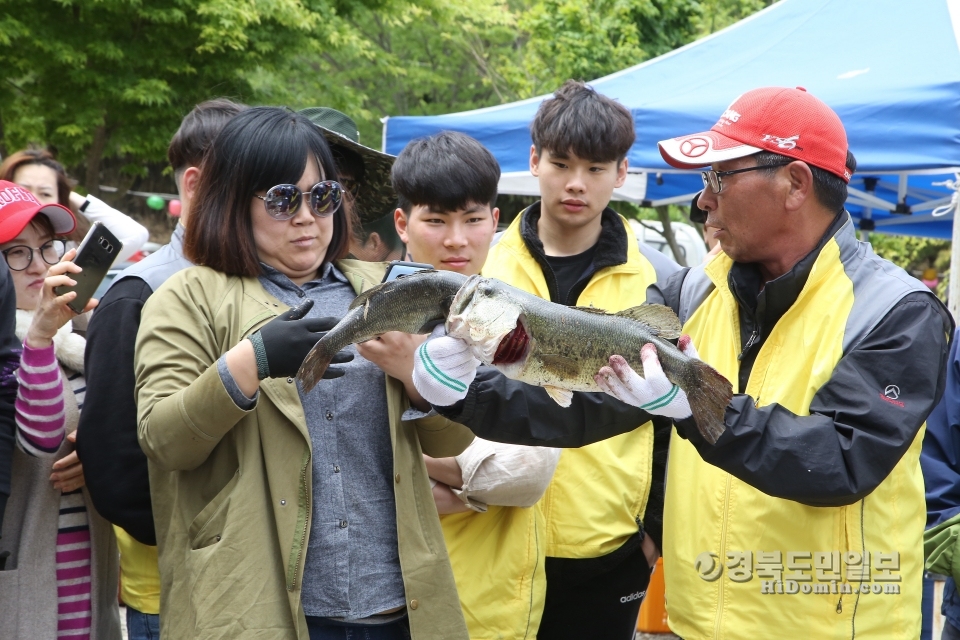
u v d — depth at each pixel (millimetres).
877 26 5754
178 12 11820
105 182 16969
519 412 2426
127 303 2764
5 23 11531
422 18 17078
